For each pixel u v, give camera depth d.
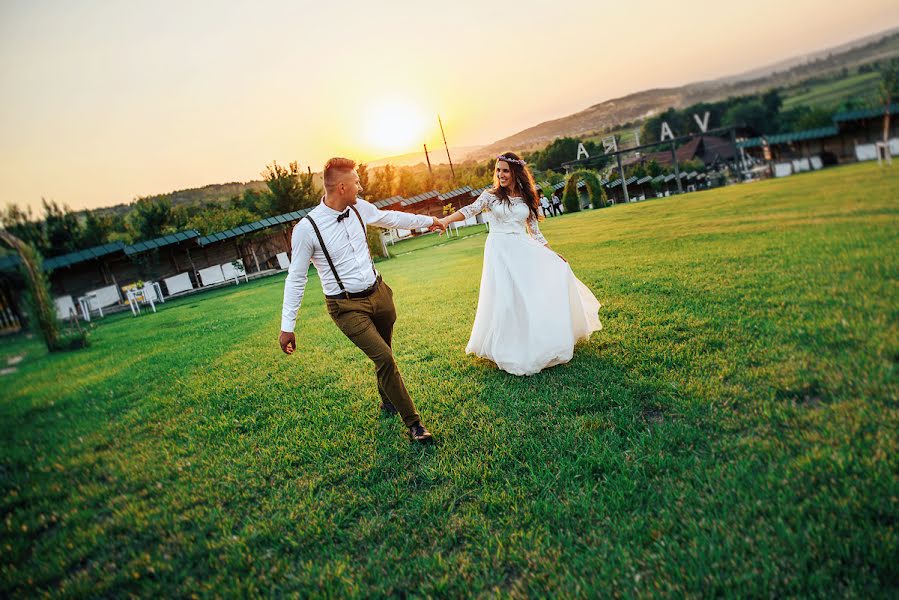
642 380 2.62
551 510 1.75
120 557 1.95
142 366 5.29
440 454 2.30
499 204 3.19
